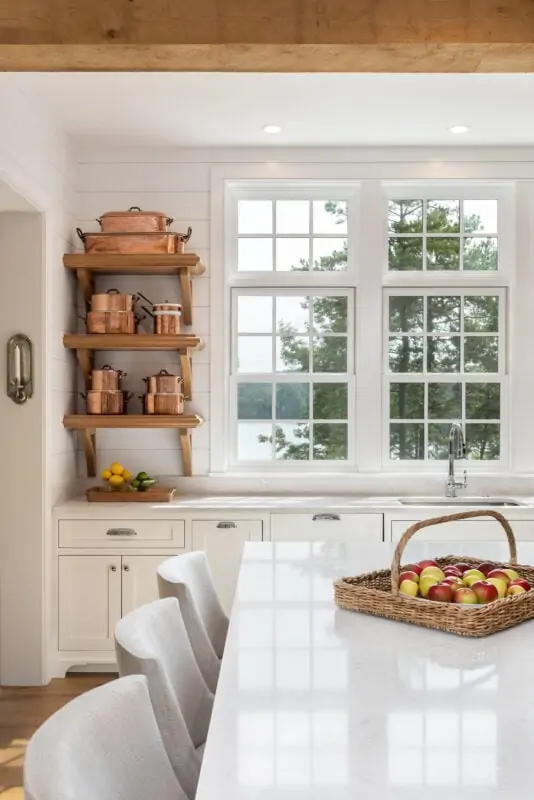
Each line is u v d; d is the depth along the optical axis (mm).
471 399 5129
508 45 2742
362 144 4918
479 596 2025
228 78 3881
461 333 5141
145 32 2732
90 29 2736
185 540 4410
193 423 4605
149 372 4988
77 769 1195
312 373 5137
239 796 1110
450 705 1458
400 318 5145
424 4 2732
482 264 5133
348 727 1354
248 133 4711
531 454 5012
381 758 1231
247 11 2732
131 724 1399
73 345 4586
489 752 1254
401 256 5137
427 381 5121
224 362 5004
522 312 5012
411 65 2926
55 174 4461
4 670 4285
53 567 4395
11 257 4254
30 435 4273
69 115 4379
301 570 2635
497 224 5121
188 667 2125
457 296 5125
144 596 4398
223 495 4922
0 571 4285
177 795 1452
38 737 1219
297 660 1720
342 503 4520
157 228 4633
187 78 3869
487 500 4773
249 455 5117
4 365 4277
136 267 4637
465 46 2746
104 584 4398
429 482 4938
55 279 4477
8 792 3035
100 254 4598
